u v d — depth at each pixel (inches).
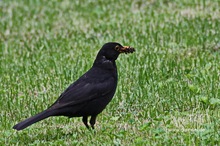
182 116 621.9
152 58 830.5
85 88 576.7
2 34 1081.4
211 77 732.0
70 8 1228.5
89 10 1194.0
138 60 823.7
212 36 915.4
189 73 760.3
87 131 586.9
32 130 612.4
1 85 783.1
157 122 597.0
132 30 1010.1
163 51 872.9
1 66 878.4
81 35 1013.8
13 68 860.6
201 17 1040.8
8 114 679.1
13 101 721.0
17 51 964.6
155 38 931.3
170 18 1061.1
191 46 882.8
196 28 975.6
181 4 1141.7
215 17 1039.0
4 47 994.1
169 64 796.6
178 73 757.3
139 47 901.2
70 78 773.9
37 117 546.0
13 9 1261.1
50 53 919.7
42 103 698.2
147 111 645.3
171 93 688.4
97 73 589.6
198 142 533.0
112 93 593.6
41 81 779.4
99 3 1235.2
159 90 698.8
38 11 1230.3
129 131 580.4
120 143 540.1
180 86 708.0
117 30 1022.4
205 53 844.6
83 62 848.9
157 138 547.2
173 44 895.7
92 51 909.2
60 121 640.4
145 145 536.4
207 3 1125.1
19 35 1072.8
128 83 739.4
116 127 598.9
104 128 588.7
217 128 568.7
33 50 959.6
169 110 652.7
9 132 604.1
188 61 812.0
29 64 877.8
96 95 578.6
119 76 763.4
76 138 574.6
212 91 681.0
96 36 1000.9
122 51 597.9
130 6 1180.5
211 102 645.3
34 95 737.6
